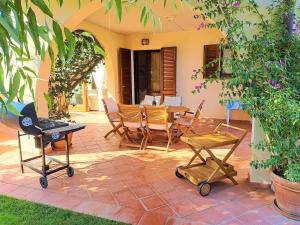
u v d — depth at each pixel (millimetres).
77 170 3584
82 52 5383
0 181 3227
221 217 2395
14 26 828
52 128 3080
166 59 7426
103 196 2818
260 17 2734
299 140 2322
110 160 4000
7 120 2777
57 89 4785
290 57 2383
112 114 5266
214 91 7191
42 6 858
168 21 5984
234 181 3061
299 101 2148
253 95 2350
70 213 2461
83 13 3816
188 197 2783
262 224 2277
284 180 2281
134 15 5328
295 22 2504
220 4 2766
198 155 3355
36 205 2617
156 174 3426
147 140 4793
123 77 7660
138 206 2602
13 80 917
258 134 2910
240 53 2605
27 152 4367
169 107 5160
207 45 6961
